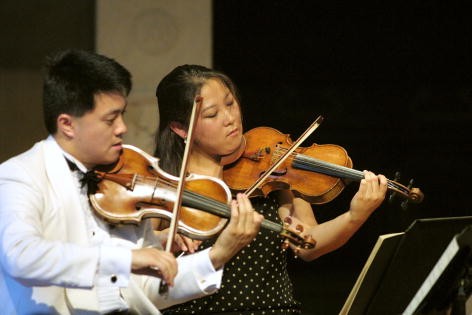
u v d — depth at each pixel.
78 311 5.95
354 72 18.73
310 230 7.52
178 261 6.23
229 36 18.38
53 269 5.28
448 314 7.11
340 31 18.59
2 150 14.84
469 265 6.30
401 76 18.83
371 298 6.74
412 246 6.52
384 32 18.67
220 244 6.08
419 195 7.44
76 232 5.88
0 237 5.37
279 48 18.53
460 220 6.66
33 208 5.56
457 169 18.69
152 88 14.73
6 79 14.80
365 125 18.77
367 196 7.20
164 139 7.62
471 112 18.77
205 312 7.04
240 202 5.96
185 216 6.20
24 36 14.84
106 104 5.80
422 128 18.81
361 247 17.83
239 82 18.55
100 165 6.24
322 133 18.67
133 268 5.43
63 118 5.85
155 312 6.22
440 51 18.75
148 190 6.17
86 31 15.07
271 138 7.90
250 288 7.11
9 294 5.88
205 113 7.19
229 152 7.32
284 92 18.59
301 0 18.44
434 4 18.59
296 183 7.55
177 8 14.77
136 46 14.70
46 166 5.89
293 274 17.58
